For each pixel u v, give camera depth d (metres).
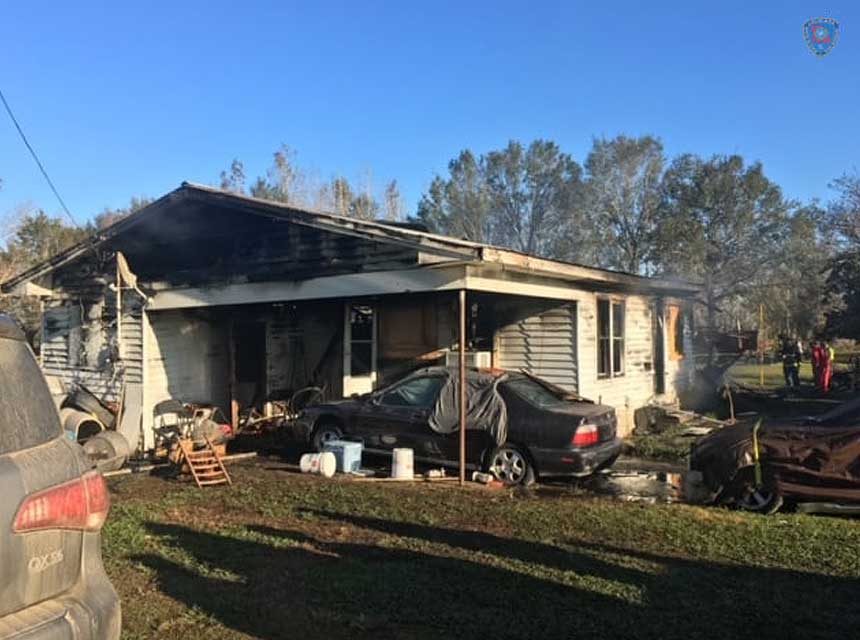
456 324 13.41
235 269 12.16
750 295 43.09
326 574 5.48
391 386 10.69
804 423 7.95
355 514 7.54
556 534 6.71
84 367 14.71
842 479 7.38
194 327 14.41
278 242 11.71
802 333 42.75
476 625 4.52
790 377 23.19
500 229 51.94
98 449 4.59
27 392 2.90
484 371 10.16
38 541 2.65
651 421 14.45
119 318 13.69
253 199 11.57
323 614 4.69
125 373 13.79
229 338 14.88
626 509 7.69
